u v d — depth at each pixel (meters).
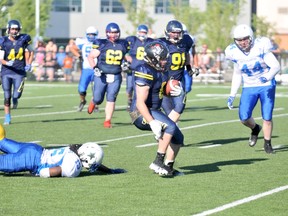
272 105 26.02
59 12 103.69
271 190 19.69
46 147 27.34
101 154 21.22
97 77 34.00
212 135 31.08
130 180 20.77
